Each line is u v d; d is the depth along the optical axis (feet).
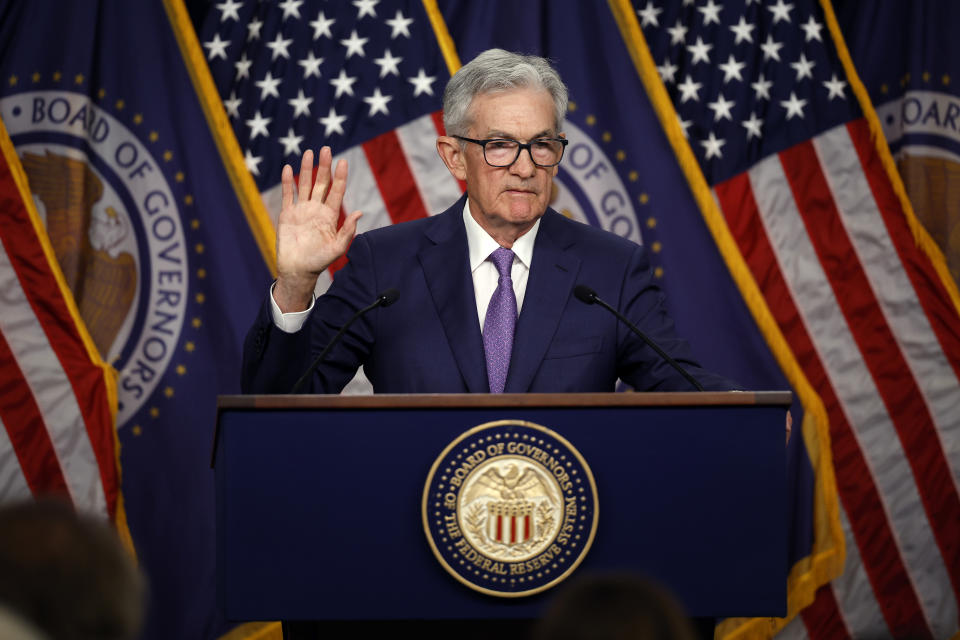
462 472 21.57
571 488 21.66
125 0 55.06
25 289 51.52
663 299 31.35
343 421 21.70
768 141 58.39
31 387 50.93
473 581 21.42
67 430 50.93
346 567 21.47
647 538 21.88
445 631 23.24
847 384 57.11
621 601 9.36
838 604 56.13
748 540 21.98
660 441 22.06
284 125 55.98
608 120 56.95
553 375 28.76
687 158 56.34
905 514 56.65
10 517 9.18
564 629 9.34
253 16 56.95
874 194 57.93
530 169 29.60
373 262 30.89
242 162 54.65
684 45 59.16
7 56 53.78
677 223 56.13
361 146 55.62
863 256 57.72
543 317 29.37
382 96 55.98
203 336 53.72
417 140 55.77
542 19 57.82
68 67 53.98
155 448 52.95
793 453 55.11
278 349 26.14
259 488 21.48
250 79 56.39
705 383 28.71
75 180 53.47
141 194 54.13
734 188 57.98
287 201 26.71
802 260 57.67
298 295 26.23
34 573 8.86
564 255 30.60
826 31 59.21
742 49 59.06
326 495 21.57
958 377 57.06
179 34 55.06
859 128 58.39
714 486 22.04
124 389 53.11
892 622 56.08
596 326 29.60
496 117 29.73
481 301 30.73
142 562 52.24
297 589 21.36
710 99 58.59
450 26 57.98
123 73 54.70
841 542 54.75
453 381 28.89
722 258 55.93
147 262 53.78
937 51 59.62
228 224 54.29
